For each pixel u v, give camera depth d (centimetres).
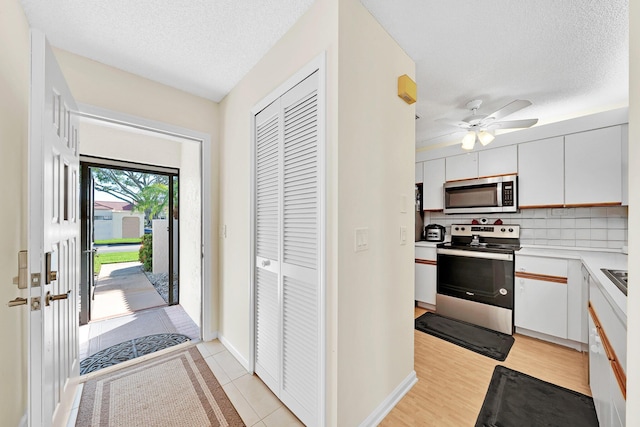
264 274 177
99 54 173
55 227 116
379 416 144
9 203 117
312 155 135
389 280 155
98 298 358
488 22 144
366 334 137
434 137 341
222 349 221
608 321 119
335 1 121
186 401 159
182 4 135
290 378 150
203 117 232
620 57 173
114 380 178
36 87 96
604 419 124
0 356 109
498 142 288
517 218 301
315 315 134
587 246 261
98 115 180
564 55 172
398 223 162
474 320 276
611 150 226
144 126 200
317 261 130
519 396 163
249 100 192
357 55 130
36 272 95
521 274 248
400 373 164
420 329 263
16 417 123
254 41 163
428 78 201
